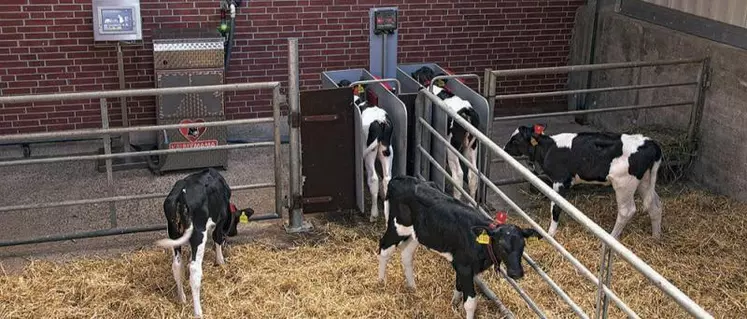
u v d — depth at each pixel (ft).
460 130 18.48
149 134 24.76
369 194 20.57
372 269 16.79
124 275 16.44
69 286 15.96
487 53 27.53
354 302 15.52
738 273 17.03
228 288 15.96
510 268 12.78
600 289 11.64
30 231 18.56
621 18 25.81
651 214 18.29
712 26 22.09
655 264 17.37
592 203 20.39
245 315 15.16
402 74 21.90
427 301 15.60
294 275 16.51
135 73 24.40
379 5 25.86
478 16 26.94
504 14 27.17
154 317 14.96
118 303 15.43
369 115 18.57
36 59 23.49
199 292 15.02
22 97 15.93
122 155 17.34
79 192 21.15
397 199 14.93
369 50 25.26
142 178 22.25
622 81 25.84
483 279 16.08
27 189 21.26
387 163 18.60
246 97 25.72
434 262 16.97
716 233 18.89
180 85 22.03
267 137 25.76
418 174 19.47
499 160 19.66
